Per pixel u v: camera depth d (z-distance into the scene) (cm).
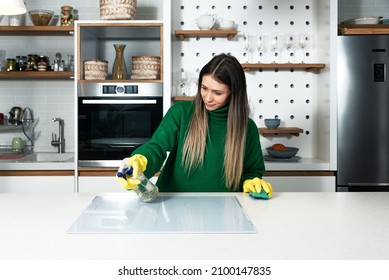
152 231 104
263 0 329
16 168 303
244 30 331
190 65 330
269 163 299
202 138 168
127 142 307
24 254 87
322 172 299
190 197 149
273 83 334
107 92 305
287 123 336
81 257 85
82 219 116
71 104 363
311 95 334
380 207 134
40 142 364
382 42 292
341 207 134
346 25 304
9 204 137
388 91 293
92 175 307
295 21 331
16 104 361
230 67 160
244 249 91
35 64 340
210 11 329
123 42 354
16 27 322
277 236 101
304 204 138
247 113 168
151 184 137
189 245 94
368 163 296
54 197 150
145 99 305
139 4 355
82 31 307
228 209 129
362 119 295
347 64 293
